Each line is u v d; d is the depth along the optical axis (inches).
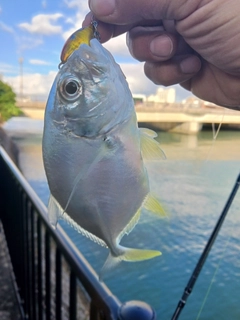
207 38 7.2
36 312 15.3
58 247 10.2
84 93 6.1
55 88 6.3
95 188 6.2
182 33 7.5
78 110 6.1
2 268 21.3
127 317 6.7
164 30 8.4
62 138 6.1
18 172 18.4
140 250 6.4
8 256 22.7
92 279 8.0
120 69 6.9
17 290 18.8
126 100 6.5
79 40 6.6
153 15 7.1
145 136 6.7
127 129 6.4
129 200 6.4
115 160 6.3
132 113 6.6
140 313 6.8
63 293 19.9
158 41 8.3
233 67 7.8
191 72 9.2
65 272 22.8
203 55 7.7
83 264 8.6
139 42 8.5
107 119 6.2
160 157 6.5
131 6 6.9
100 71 6.3
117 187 6.3
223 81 9.0
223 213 9.9
